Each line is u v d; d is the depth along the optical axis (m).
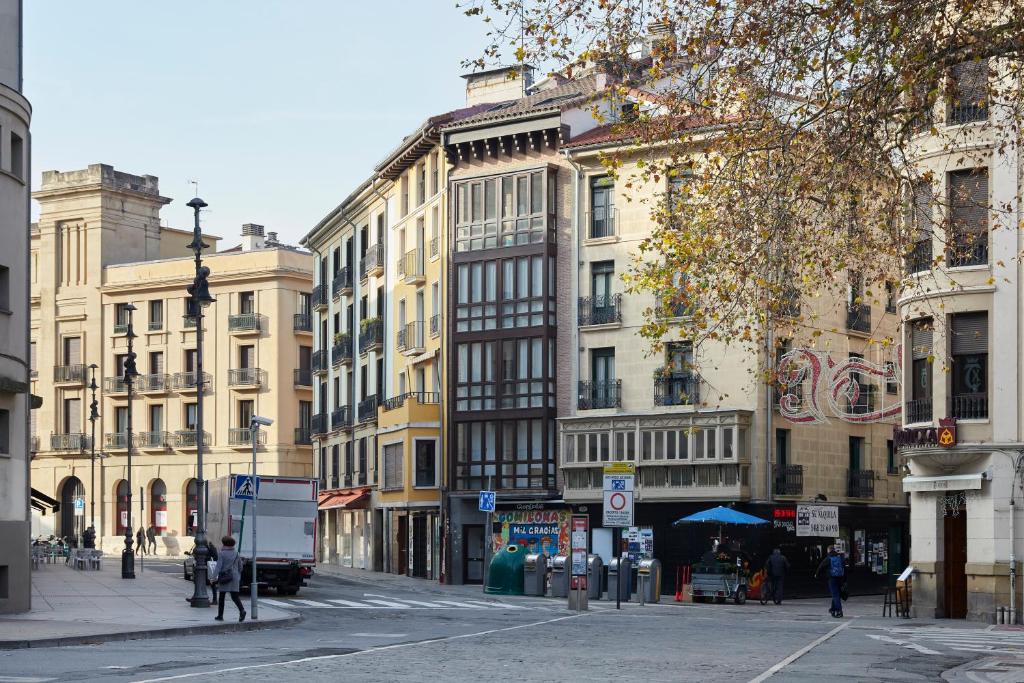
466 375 55.09
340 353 72.00
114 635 23.88
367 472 65.75
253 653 20.59
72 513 88.38
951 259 34.38
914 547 35.59
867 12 17.78
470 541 54.66
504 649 21.52
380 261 65.62
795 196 20.78
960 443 34.22
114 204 89.25
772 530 47.34
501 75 63.50
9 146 31.61
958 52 18.03
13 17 32.78
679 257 21.72
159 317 87.19
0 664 18.48
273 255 84.50
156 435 86.19
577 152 52.22
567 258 53.09
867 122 18.42
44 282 89.81
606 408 50.97
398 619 30.81
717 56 19.14
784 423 48.66
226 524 42.34
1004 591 33.16
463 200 55.91
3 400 30.98
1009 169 32.94
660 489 48.97
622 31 19.05
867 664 19.78
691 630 27.56
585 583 35.22
